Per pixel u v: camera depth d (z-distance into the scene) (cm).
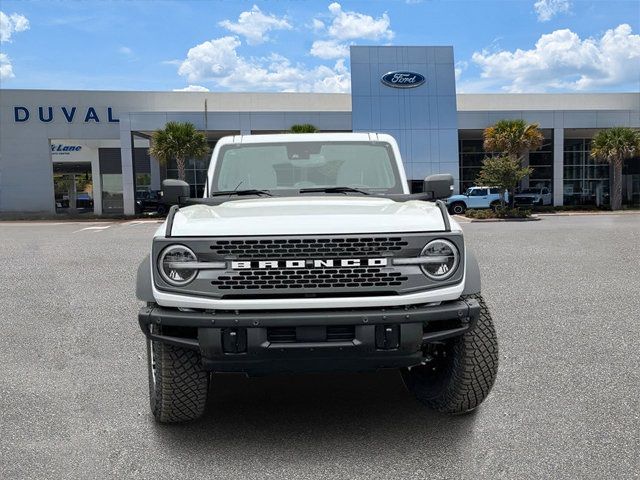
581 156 4447
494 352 360
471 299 338
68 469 321
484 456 328
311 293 319
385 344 317
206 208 395
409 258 324
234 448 345
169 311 322
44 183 4072
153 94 4122
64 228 2511
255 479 307
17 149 4028
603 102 4650
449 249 329
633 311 670
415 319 316
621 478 301
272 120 3600
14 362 514
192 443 353
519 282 877
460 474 309
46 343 575
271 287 319
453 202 3450
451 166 3644
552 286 840
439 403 387
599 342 545
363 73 3609
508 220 2803
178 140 3328
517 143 3388
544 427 363
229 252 319
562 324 615
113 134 4094
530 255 1215
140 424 381
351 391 441
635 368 468
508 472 309
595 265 1046
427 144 3631
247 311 319
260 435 363
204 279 317
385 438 355
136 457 334
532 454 329
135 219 3409
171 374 348
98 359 522
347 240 321
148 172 4516
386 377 472
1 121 4006
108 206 4544
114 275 1003
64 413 399
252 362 316
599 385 432
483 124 3747
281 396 434
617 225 2180
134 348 556
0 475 313
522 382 441
